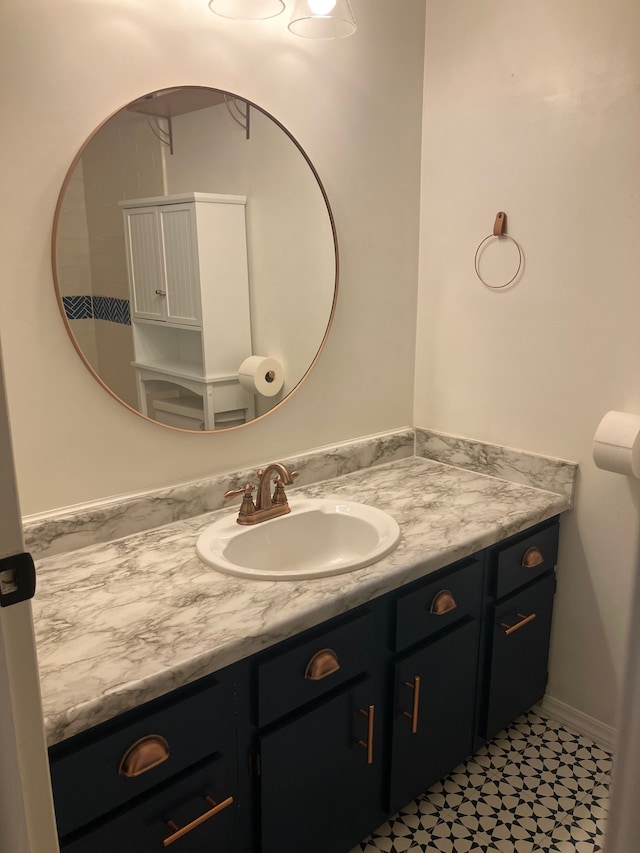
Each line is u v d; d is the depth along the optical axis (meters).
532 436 2.00
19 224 1.37
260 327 1.79
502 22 1.85
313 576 1.39
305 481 1.99
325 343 1.98
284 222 1.79
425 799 1.80
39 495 1.50
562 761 1.93
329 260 1.92
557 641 2.06
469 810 1.76
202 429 1.73
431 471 2.15
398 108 2.02
